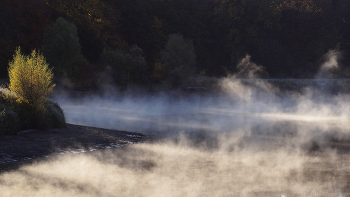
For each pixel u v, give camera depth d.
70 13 51.75
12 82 10.97
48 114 11.23
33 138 9.16
